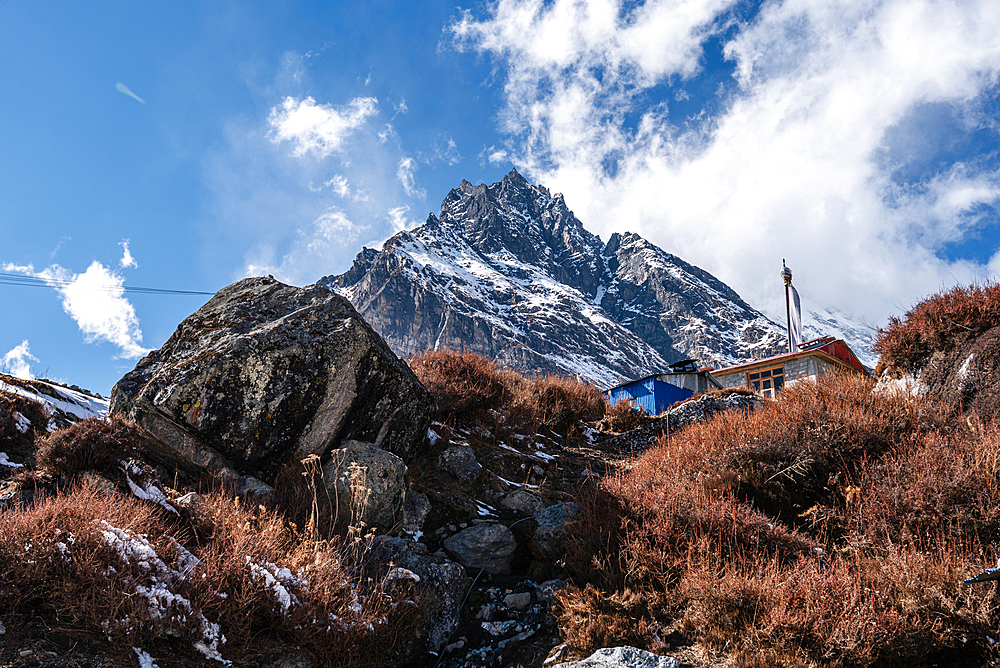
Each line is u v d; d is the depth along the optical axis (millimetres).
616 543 4816
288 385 5516
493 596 4883
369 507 5078
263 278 7039
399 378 6391
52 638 2885
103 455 4816
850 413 6180
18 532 3096
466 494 6512
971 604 3494
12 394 6230
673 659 3627
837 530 4910
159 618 3104
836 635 3391
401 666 3994
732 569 4168
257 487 5121
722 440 6602
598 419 12555
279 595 3631
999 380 6051
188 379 5266
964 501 4340
